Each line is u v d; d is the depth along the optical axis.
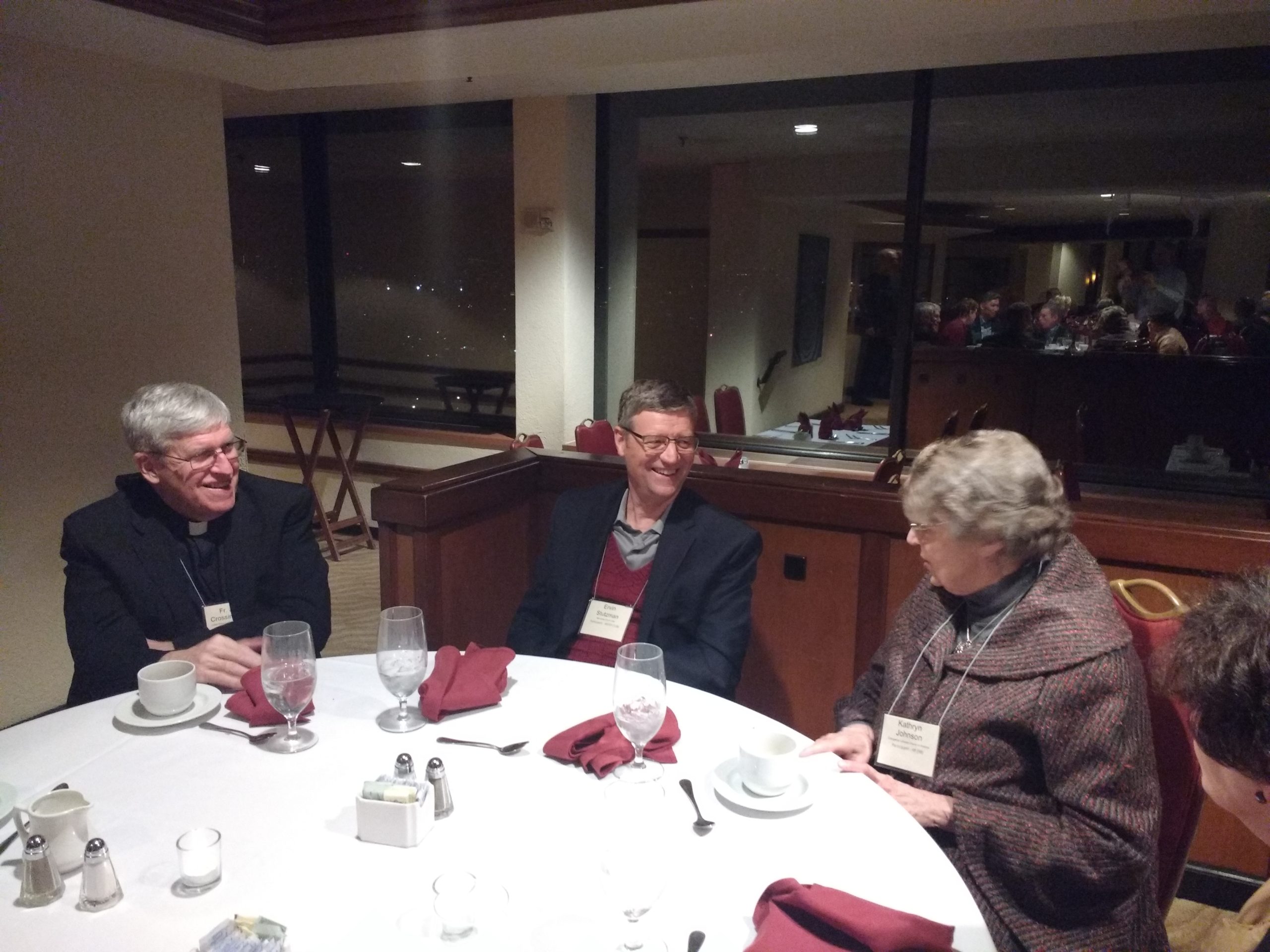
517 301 4.92
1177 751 1.30
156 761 1.26
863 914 0.88
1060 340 4.24
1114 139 3.98
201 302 3.10
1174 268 3.98
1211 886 2.07
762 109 4.45
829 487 2.31
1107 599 1.29
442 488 2.32
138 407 1.79
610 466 2.63
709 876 1.02
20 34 2.46
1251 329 3.88
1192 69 3.67
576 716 1.42
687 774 1.25
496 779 1.22
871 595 2.29
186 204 3.02
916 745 1.36
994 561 1.31
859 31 2.89
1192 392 4.02
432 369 5.59
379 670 1.34
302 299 5.80
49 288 2.65
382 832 1.07
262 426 5.83
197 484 1.82
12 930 0.91
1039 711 1.23
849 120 4.45
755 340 5.09
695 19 2.55
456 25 2.47
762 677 2.48
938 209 4.30
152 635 1.88
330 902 0.96
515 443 3.98
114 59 2.75
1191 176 3.89
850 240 4.59
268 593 2.03
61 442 2.73
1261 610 0.78
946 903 0.98
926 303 4.43
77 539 1.83
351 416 5.53
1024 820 1.22
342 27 2.54
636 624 1.90
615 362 5.24
